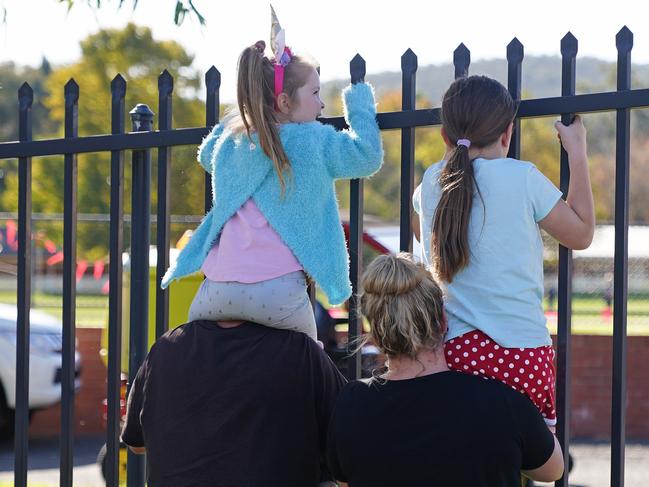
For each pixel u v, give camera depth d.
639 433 13.53
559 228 3.94
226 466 4.08
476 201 3.94
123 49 28.55
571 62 4.14
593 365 13.64
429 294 3.76
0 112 46.34
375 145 4.38
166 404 4.26
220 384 4.14
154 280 8.03
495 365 3.85
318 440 4.21
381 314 3.77
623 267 4.03
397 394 3.73
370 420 3.73
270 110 4.30
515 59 4.27
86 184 25.64
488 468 3.56
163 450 4.23
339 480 3.91
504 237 3.89
